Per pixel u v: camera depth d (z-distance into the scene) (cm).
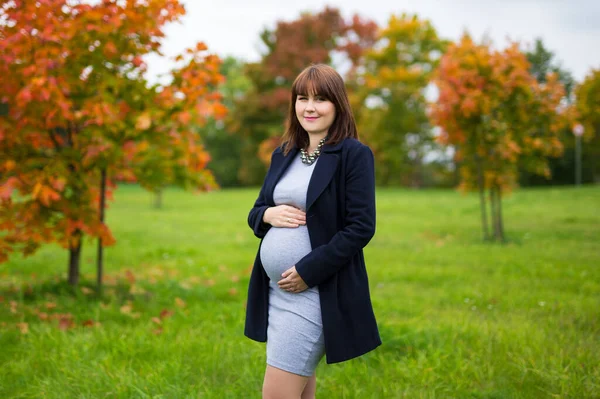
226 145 4888
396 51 3472
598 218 1193
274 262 210
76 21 442
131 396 280
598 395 283
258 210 225
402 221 1245
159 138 507
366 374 317
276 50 3897
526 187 3534
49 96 423
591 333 393
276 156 235
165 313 452
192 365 328
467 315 450
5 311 447
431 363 330
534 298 502
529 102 913
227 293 538
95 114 449
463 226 1130
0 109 523
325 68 218
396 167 3469
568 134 3256
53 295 505
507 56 911
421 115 3356
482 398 288
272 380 206
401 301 506
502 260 717
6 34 433
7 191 436
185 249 838
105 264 721
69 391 292
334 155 210
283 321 206
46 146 511
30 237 468
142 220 1334
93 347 356
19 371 319
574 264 670
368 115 3372
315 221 208
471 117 920
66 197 496
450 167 3631
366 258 757
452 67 917
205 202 2038
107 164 483
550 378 301
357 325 206
